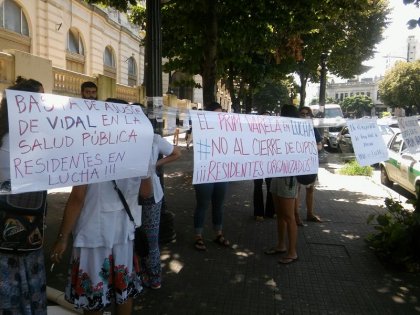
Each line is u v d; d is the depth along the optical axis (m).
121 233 2.67
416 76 49.81
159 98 5.03
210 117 2.97
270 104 47.66
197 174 2.86
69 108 2.20
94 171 2.26
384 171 10.38
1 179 2.19
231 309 3.66
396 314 3.64
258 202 6.53
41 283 2.58
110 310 3.44
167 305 3.70
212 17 7.83
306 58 15.76
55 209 6.95
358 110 85.25
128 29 26.34
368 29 17.44
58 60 18.47
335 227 6.27
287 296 3.94
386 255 4.82
